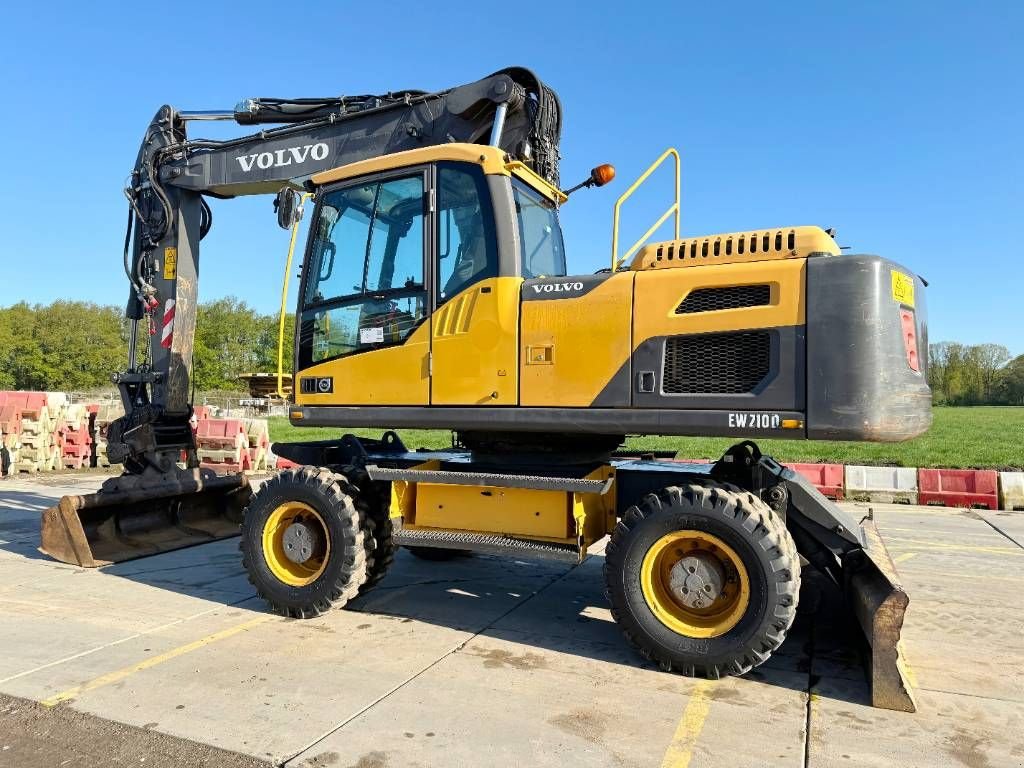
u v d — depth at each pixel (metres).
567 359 4.29
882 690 3.48
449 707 3.41
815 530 4.21
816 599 4.62
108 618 4.74
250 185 6.34
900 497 10.57
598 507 4.66
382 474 4.74
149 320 6.73
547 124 5.32
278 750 2.97
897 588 3.50
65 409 14.01
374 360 4.85
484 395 4.48
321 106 6.11
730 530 3.76
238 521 7.57
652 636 3.91
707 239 4.19
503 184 4.55
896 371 3.73
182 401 6.80
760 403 3.85
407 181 4.88
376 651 4.18
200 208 6.87
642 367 4.11
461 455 5.62
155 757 2.91
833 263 3.77
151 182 6.58
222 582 5.67
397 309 4.80
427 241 4.71
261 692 3.56
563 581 5.95
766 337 3.88
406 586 5.73
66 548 6.14
